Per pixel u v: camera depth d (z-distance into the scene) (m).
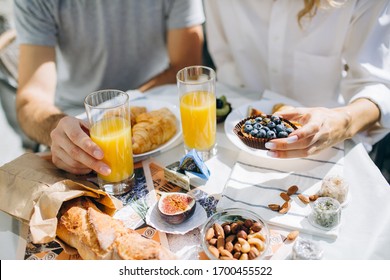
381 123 1.48
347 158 1.31
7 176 1.20
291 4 1.71
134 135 1.37
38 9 1.84
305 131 1.16
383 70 1.57
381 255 0.98
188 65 2.09
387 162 2.11
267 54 1.93
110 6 1.91
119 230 1.02
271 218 1.08
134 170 1.32
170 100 1.67
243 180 1.22
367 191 1.17
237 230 1.02
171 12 2.03
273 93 1.64
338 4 1.57
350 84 1.66
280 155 1.21
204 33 2.87
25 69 1.85
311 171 1.25
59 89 2.23
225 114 1.53
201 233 1.02
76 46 2.00
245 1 1.84
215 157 1.36
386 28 1.56
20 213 1.10
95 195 1.14
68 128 1.22
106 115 1.19
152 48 2.13
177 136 1.42
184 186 1.22
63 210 1.08
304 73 1.86
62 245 1.04
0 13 3.26
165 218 1.08
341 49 1.74
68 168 1.25
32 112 1.62
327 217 1.03
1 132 2.86
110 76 2.10
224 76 2.11
